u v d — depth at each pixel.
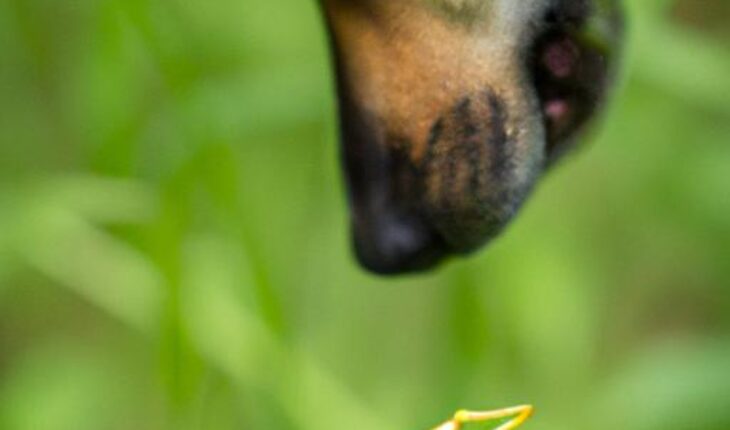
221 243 1.37
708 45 1.40
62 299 1.55
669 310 1.63
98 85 1.38
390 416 1.46
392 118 1.03
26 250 1.39
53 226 1.38
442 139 1.03
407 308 1.48
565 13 1.02
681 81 1.39
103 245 1.39
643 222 1.51
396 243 1.04
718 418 1.39
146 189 1.37
